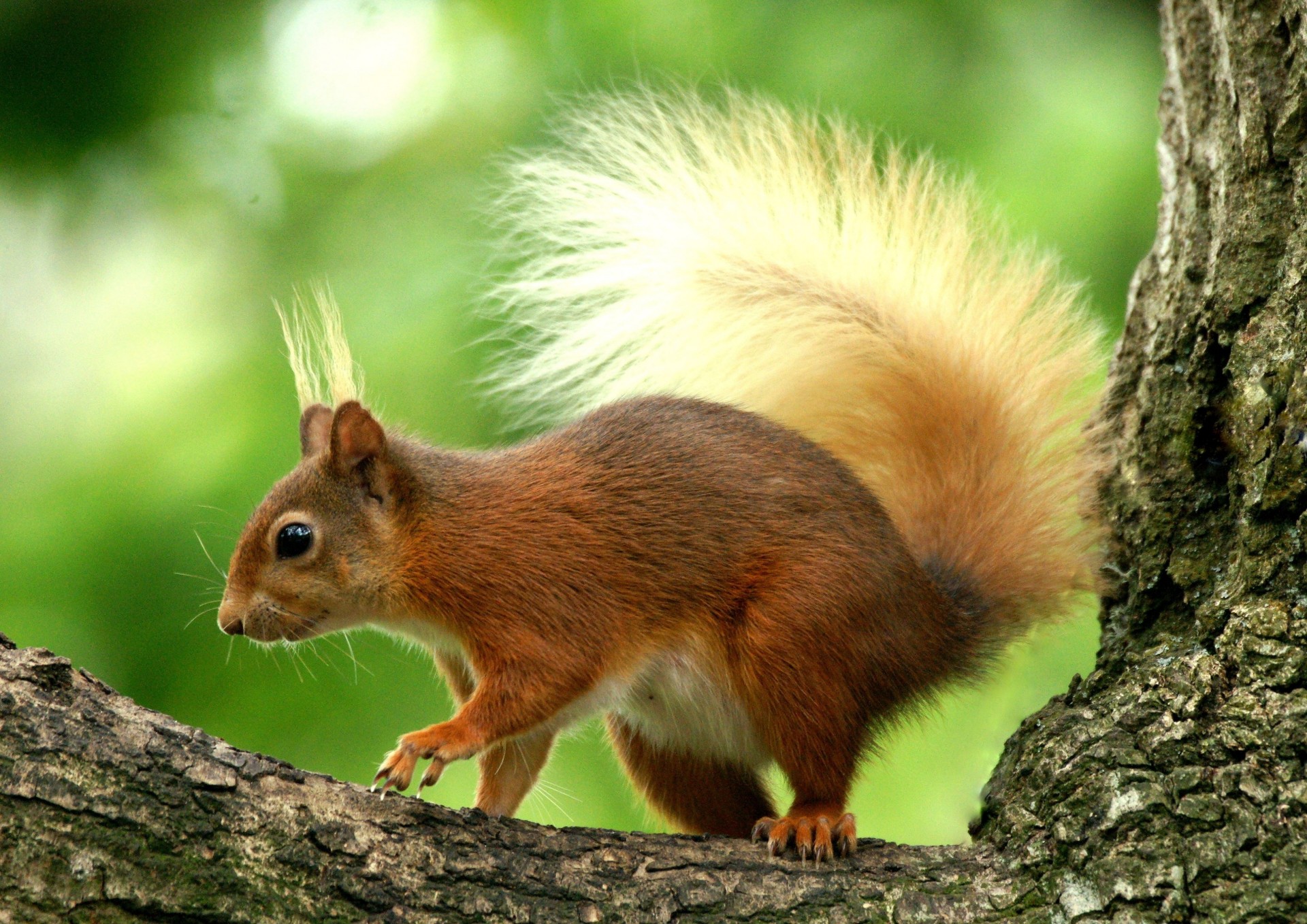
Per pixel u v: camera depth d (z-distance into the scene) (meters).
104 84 13.00
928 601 8.29
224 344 12.08
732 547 7.86
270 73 13.16
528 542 7.88
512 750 8.16
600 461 8.14
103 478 11.19
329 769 10.48
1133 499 7.69
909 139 11.92
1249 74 7.22
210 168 13.08
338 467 8.10
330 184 12.86
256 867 5.76
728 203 9.66
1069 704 6.93
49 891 5.47
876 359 9.26
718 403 8.62
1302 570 6.34
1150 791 6.11
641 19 12.50
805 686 7.62
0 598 10.58
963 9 12.32
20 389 12.52
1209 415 7.26
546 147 11.77
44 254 13.20
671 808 8.71
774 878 6.23
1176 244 8.01
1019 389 9.02
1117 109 11.91
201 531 10.73
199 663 10.54
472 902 5.93
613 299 9.58
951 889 6.21
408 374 11.44
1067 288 9.26
